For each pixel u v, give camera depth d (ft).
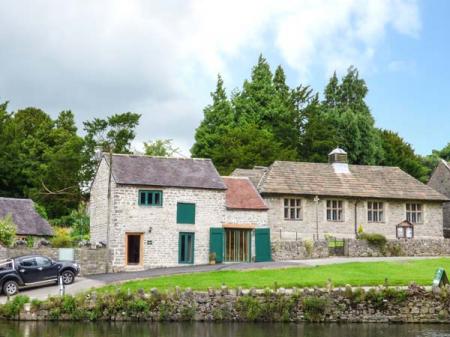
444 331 109.91
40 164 242.78
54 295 114.83
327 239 173.27
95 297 111.86
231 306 114.62
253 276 132.57
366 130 282.56
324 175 198.18
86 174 236.63
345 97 301.63
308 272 137.18
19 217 167.22
